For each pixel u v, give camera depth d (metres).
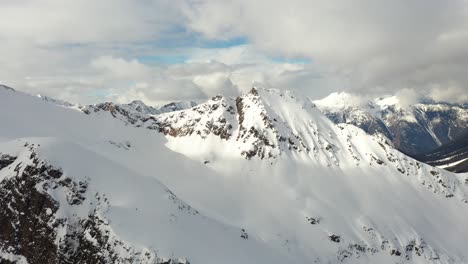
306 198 168.88
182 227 97.06
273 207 159.25
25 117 189.38
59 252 86.62
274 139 199.00
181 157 199.25
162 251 83.06
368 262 143.62
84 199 95.38
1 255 90.75
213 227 109.00
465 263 157.62
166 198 105.88
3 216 95.81
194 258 86.56
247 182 178.00
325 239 146.00
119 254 83.06
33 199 94.06
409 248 155.38
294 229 147.50
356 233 153.38
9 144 108.69
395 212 172.88
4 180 99.69
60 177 97.25
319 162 196.25
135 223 90.12
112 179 103.31
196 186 167.75
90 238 88.25
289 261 121.38
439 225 176.88
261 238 132.75
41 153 99.81
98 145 191.62
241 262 97.75
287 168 187.38
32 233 91.25
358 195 179.25
